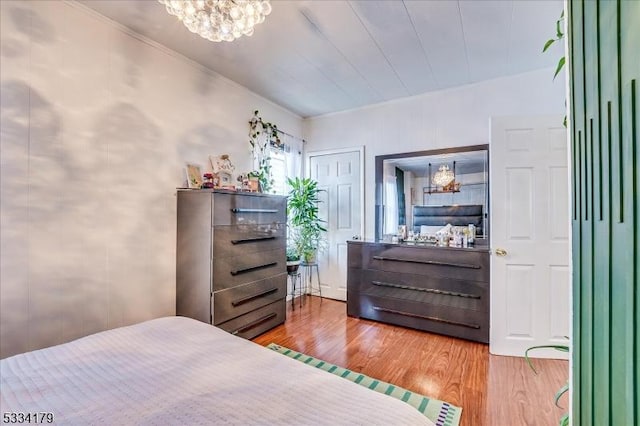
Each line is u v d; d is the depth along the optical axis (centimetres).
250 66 279
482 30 222
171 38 233
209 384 96
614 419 52
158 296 240
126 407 84
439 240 318
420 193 343
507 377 210
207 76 285
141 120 230
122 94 218
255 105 344
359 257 331
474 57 261
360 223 387
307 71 288
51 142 184
